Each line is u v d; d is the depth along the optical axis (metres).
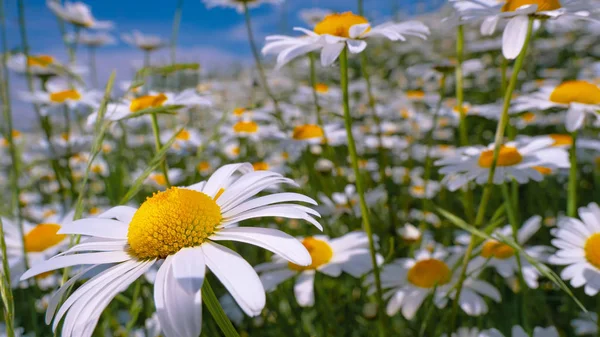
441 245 0.21
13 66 0.23
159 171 0.28
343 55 0.12
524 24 0.12
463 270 0.12
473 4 0.14
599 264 0.12
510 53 0.11
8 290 0.08
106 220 0.10
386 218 0.25
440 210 0.11
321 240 0.15
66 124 0.24
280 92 0.45
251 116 0.31
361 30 0.12
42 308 0.19
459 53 0.17
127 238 0.09
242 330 0.18
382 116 0.38
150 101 0.19
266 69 0.52
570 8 0.12
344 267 0.14
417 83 0.44
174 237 0.08
